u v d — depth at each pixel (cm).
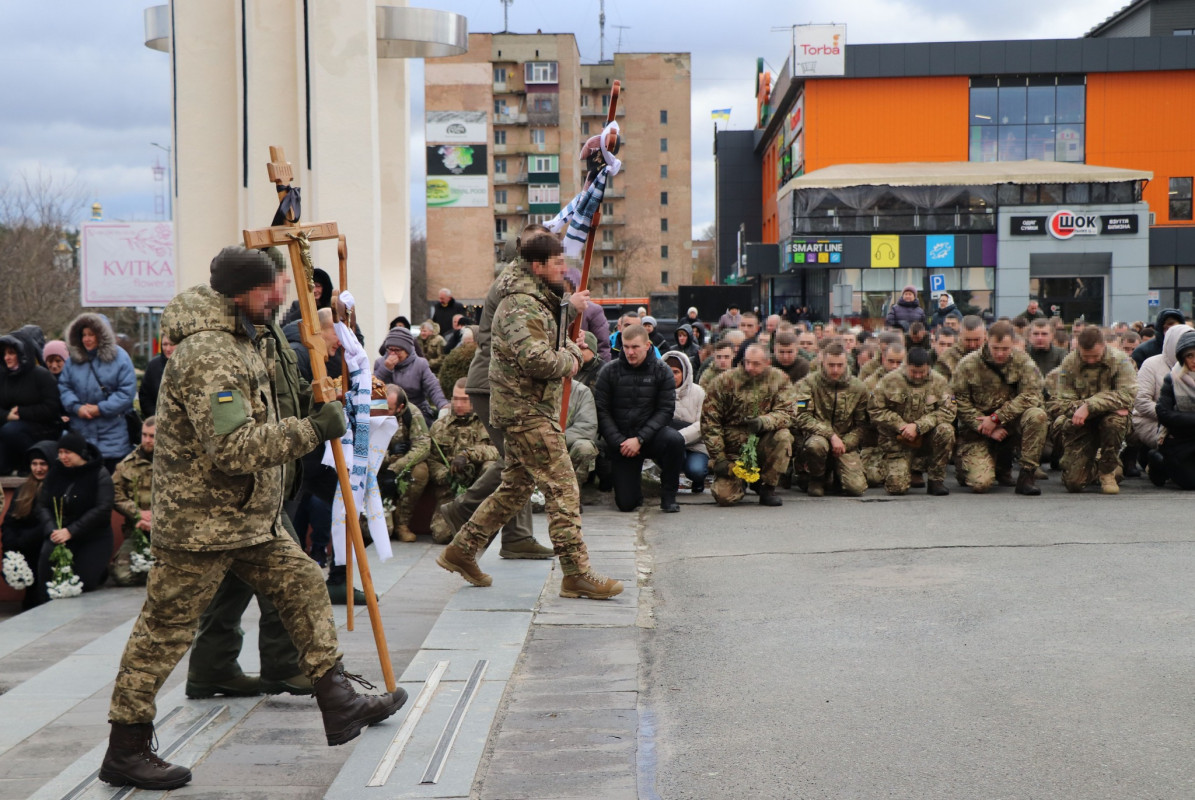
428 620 646
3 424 1037
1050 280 4181
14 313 4206
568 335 632
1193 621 554
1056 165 4397
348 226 1433
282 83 1443
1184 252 4731
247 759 431
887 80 5234
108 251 1495
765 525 886
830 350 1062
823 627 568
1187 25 6203
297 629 416
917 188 4178
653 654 534
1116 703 441
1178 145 5172
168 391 390
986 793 362
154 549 400
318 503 684
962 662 502
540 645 545
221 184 1480
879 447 1096
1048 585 640
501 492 636
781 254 4625
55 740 478
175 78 1469
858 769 386
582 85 10538
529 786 379
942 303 1923
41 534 841
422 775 383
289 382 475
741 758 401
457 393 930
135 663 399
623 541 822
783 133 6253
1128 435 1130
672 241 10656
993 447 1105
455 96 9062
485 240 9106
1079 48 5128
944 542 780
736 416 1002
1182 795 354
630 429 980
